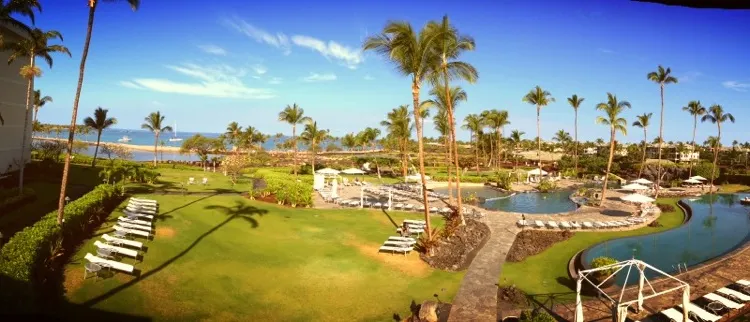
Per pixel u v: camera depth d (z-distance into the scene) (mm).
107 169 39375
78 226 17719
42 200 26422
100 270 14508
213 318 12594
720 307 14078
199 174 54438
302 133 62344
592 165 74938
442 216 30000
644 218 30906
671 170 66062
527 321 11727
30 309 10336
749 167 76625
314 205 32312
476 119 75812
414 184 51250
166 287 14164
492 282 16875
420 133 20531
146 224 20578
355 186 47625
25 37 35594
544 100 54531
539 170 57188
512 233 25312
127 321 11805
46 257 13609
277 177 44188
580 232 26859
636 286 16500
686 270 18344
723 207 39969
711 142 80625
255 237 21094
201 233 20453
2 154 35094
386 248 19781
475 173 70375
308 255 18938
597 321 13406
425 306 13367
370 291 15500
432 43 19922
